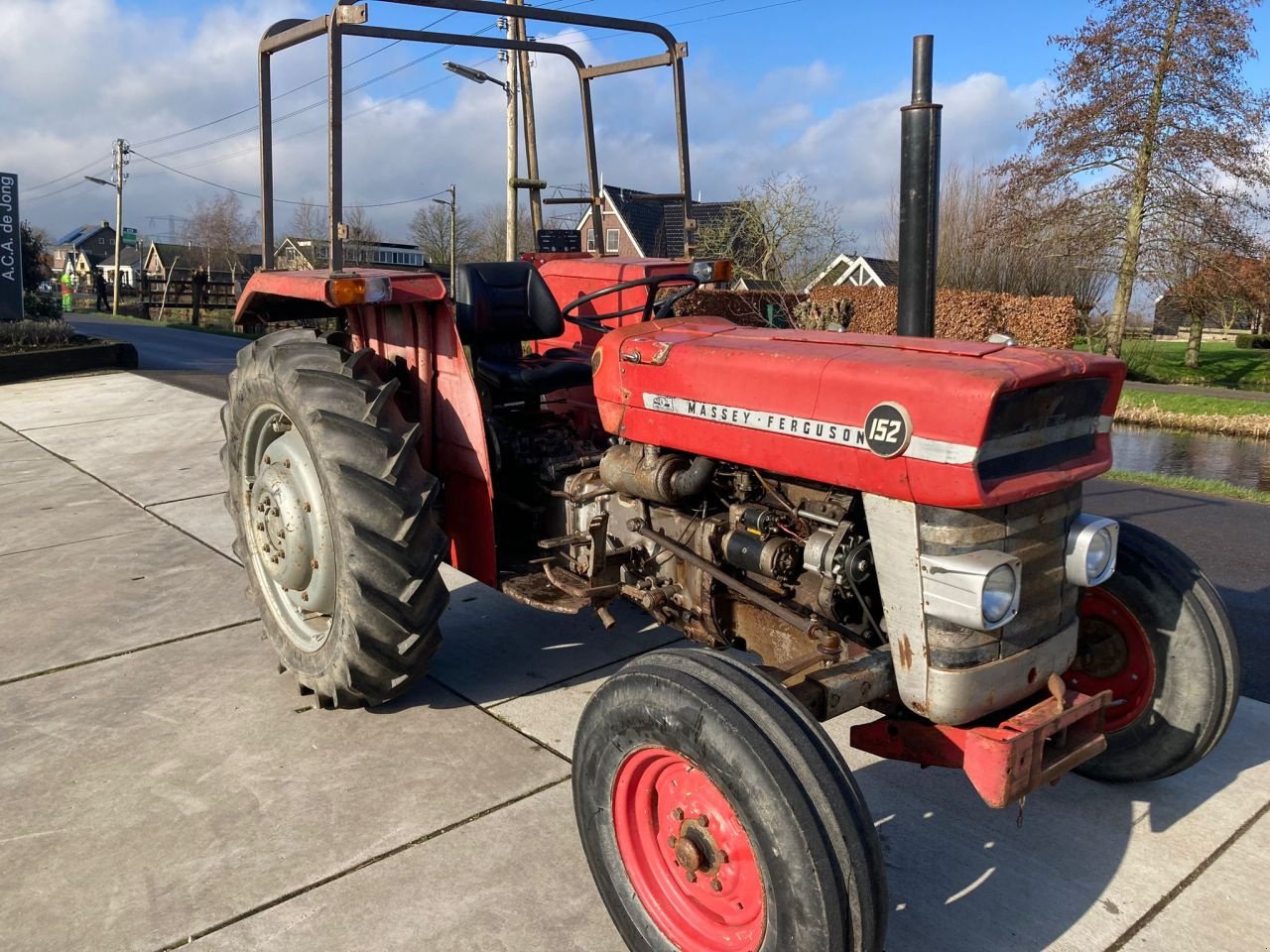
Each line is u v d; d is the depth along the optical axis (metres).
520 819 2.77
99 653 3.91
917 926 2.37
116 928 2.32
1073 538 2.30
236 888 2.47
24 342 13.10
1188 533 5.83
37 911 2.38
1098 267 22.11
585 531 3.13
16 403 10.24
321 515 3.17
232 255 60.22
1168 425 16.19
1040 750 2.16
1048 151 21.75
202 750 3.14
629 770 2.20
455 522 3.49
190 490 6.56
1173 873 2.58
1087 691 2.96
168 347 17.42
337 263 3.22
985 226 21.88
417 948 2.27
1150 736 2.83
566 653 3.93
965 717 2.17
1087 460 2.28
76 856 2.60
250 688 3.59
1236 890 2.51
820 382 2.27
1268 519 6.20
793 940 1.87
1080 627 2.96
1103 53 21.06
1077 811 2.87
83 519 5.88
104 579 4.80
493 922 2.36
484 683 3.65
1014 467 2.10
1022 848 2.69
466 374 3.30
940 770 3.09
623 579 3.11
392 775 2.99
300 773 3.01
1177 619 2.76
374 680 3.08
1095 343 23.53
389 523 2.99
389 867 2.56
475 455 3.30
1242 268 21.20
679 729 2.01
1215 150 20.53
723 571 2.72
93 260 87.94
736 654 3.71
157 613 4.35
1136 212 21.52
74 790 2.90
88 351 12.74
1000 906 2.44
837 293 16.23
